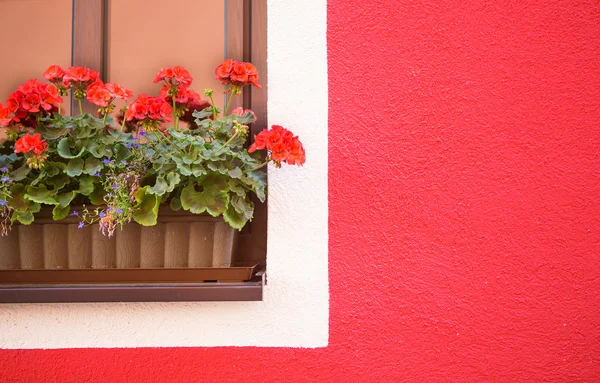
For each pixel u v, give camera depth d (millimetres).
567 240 1670
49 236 1633
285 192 1695
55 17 1889
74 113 1841
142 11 1888
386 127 1707
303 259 1674
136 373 1663
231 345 1654
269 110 1718
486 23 1728
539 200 1681
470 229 1677
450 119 1705
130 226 1614
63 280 1584
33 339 1681
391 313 1658
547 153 1692
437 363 1644
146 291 1562
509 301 1658
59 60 1883
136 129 1839
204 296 1559
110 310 1678
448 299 1661
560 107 1702
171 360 1660
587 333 1646
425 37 1729
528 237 1673
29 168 1605
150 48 1878
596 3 1719
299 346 1651
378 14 1737
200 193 1567
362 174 1695
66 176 1611
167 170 1581
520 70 1714
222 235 1602
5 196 1569
